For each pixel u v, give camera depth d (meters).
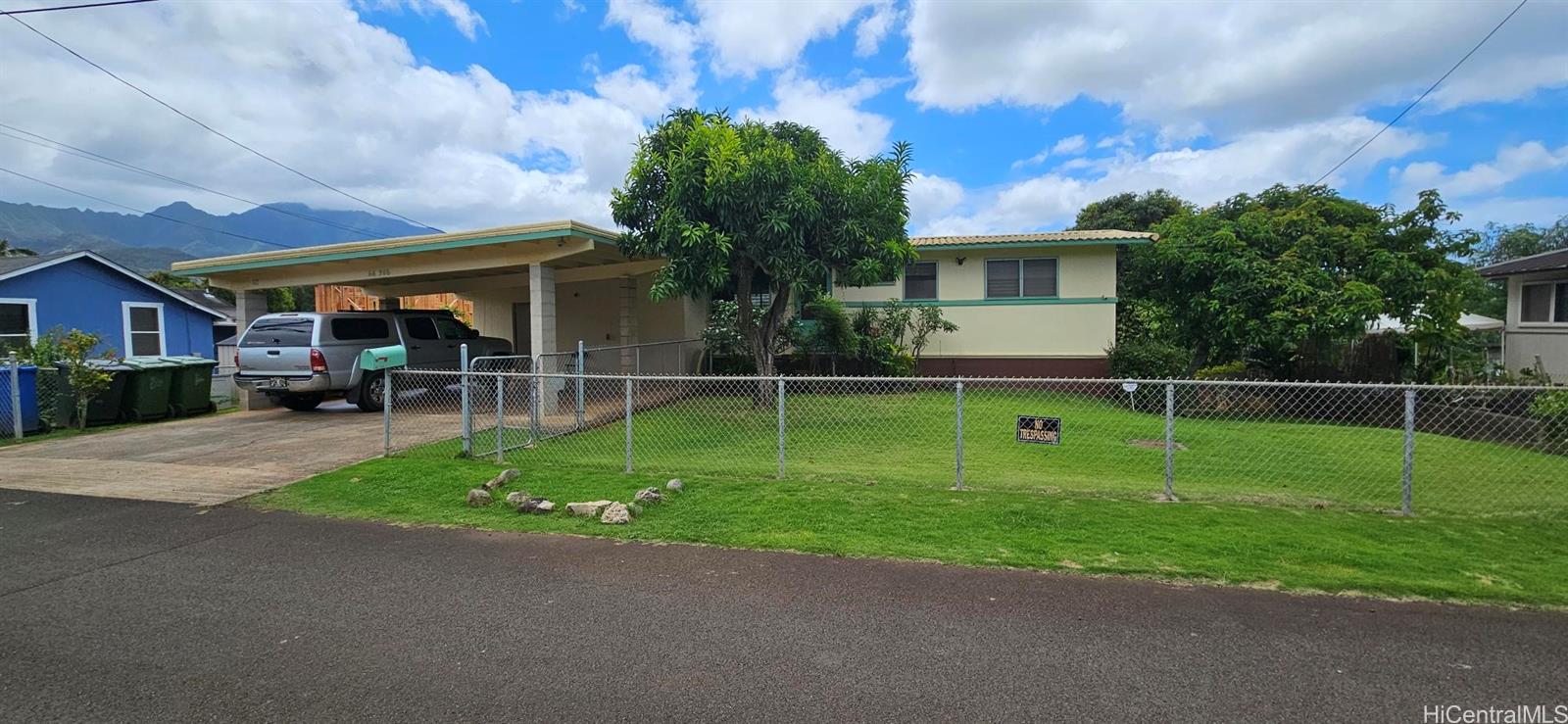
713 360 16.08
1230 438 9.96
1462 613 3.72
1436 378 13.31
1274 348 13.54
